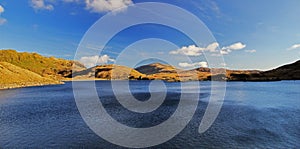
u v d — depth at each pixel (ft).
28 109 194.08
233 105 206.80
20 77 559.79
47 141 99.55
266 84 572.92
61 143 97.04
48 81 630.74
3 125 130.82
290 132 112.68
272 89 405.39
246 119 143.43
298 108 188.85
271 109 183.73
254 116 153.07
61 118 150.61
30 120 144.66
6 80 504.43
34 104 228.22
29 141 99.76
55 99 273.75
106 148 90.84
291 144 94.53
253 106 200.34
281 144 94.63
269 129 118.42
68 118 150.51
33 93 355.77
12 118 152.05
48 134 110.83
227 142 97.55
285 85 521.24
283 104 213.66
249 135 107.65
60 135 109.09
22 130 118.93
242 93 328.08
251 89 407.85
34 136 107.45
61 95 322.96
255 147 91.20
